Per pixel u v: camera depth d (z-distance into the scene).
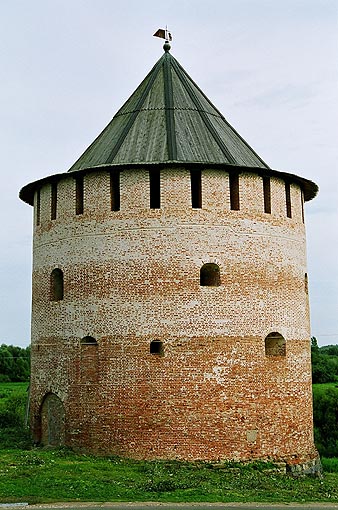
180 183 23.53
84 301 23.80
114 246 23.55
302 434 24.23
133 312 22.98
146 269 23.12
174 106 26.70
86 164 25.83
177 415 22.23
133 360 22.72
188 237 23.27
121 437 22.44
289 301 24.73
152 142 25.12
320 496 19.08
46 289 25.30
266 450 22.88
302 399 24.53
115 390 22.77
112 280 23.39
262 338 23.53
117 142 25.62
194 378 22.47
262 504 17.14
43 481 18.47
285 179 25.48
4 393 64.62
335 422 49.91
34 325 26.06
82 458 21.81
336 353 146.88
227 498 17.59
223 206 23.75
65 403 23.75
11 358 97.25
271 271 24.28
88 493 17.42
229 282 23.34
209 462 22.05
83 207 24.36
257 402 23.00
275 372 23.62
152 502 16.72
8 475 19.08
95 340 23.36
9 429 28.70
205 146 25.27
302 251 26.23
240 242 23.77
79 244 24.22
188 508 16.20
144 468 20.92
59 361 24.25
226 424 22.42
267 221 24.53
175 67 28.62
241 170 24.11
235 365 22.89
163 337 22.69
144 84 28.44
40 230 26.12
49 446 24.03
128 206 23.59
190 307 22.86
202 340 22.72
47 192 25.86
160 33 29.31
